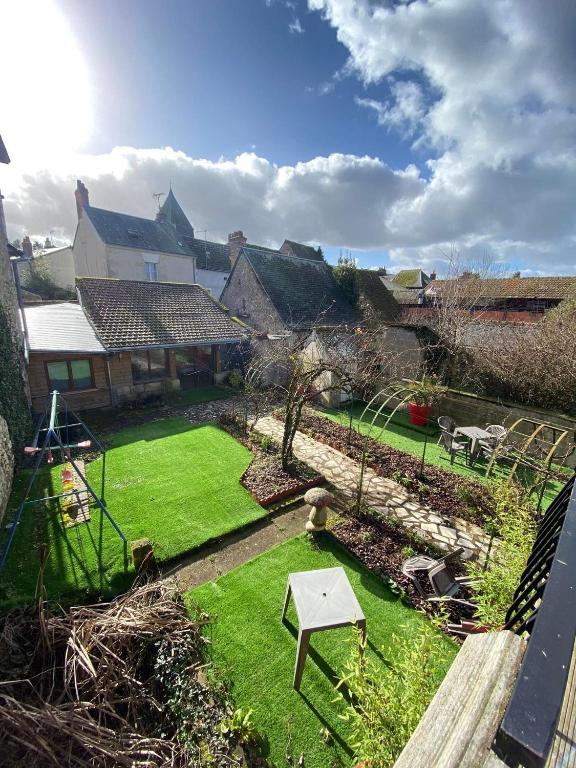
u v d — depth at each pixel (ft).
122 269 78.33
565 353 28.50
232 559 18.08
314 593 12.67
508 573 11.07
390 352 41.63
